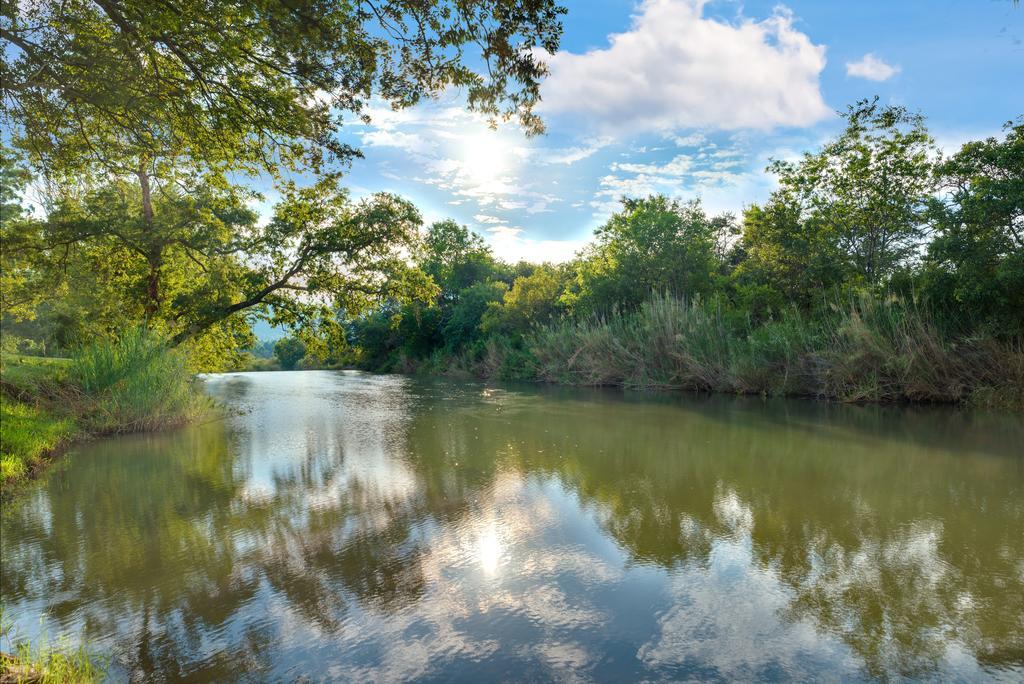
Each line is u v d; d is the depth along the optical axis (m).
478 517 6.81
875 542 5.80
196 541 6.26
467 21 4.89
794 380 18.83
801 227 22.86
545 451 10.66
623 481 8.37
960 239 14.88
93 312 16.83
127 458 10.84
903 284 17.91
